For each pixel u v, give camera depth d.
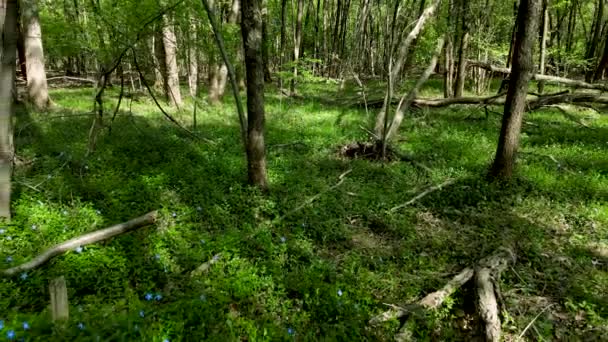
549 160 10.22
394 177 9.19
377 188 8.59
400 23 20.81
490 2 22.36
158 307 4.55
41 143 10.26
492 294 5.05
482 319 4.77
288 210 7.34
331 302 4.93
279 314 4.85
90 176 8.24
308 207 7.41
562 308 5.20
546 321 4.91
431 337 4.74
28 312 4.55
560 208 7.68
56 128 11.73
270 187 8.24
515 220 7.20
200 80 29.09
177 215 6.84
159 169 8.85
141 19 10.99
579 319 5.01
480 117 15.41
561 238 6.79
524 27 7.89
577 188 8.43
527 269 5.95
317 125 13.77
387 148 10.69
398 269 5.89
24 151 9.62
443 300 5.12
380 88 23.17
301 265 5.80
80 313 4.28
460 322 5.03
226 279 5.20
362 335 4.58
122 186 7.81
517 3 19.97
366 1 23.20
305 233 6.69
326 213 7.29
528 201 7.96
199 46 13.72
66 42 15.84
